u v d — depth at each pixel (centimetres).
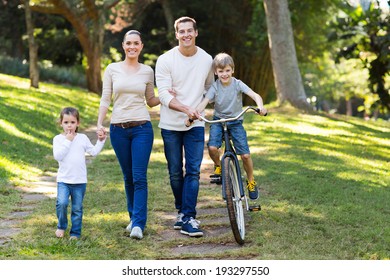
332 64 8275
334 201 1293
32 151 1944
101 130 1049
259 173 1606
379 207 1257
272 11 3089
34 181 1583
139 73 1062
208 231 1093
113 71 1066
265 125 2609
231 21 5169
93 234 1053
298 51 5403
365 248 968
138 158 1052
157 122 2881
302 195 1345
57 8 4200
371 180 1545
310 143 2153
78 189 1025
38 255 930
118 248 982
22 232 1055
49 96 3288
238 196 1030
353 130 2609
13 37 5847
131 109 1062
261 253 946
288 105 3098
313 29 5228
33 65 3644
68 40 5681
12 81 3834
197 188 1071
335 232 1055
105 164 1823
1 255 927
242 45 5303
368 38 2928
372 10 2873
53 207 1250
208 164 1825
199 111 1026
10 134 2019
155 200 1328
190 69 1059
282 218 1148
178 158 1089
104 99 1077
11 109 2409
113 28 4931
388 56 2831
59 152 1009
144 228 1081
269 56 5338
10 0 5488
